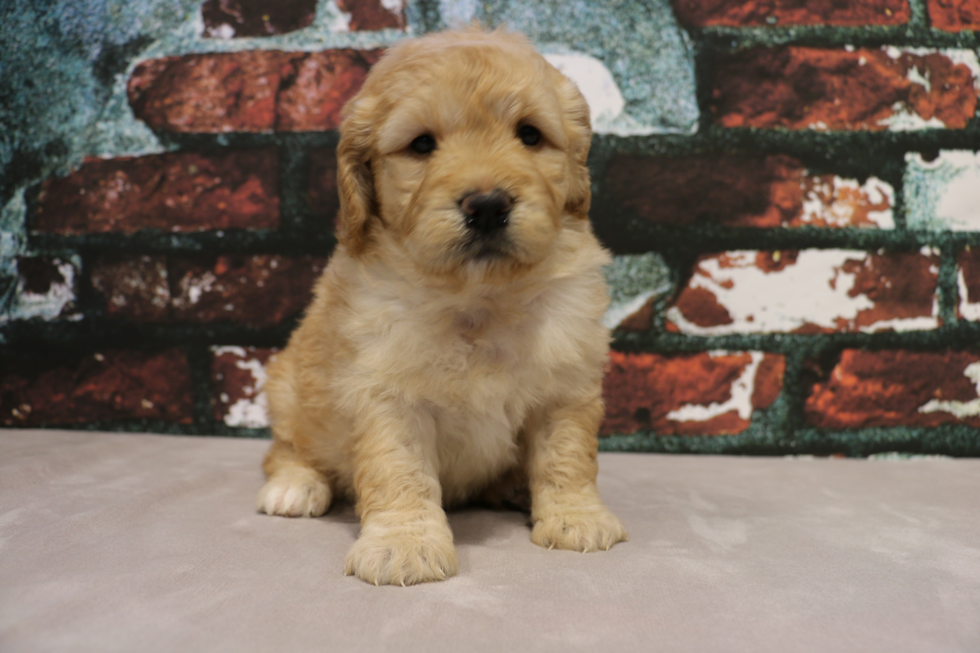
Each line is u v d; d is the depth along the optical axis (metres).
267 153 0.82
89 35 0.82
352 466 0.62
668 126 0.81
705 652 0.46
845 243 0.81
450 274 0.56
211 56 0.82
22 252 0.83
